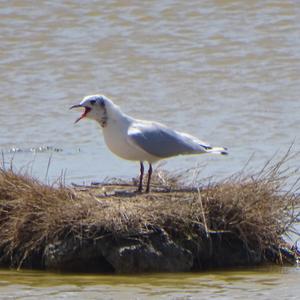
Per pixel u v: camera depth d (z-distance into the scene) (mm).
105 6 26547
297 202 14609
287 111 21578
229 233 14031
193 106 21891
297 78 23328
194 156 18953
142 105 21938
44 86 22938
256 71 23734
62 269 13664
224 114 21453
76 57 24297
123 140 14594
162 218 13734
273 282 13148
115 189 14969
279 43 25047
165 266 13578
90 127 20906
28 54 24500
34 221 13852
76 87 22906
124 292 12719
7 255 13961
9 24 25812
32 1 26734
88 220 13625
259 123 21000
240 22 26047
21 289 12883
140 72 23625
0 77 23453
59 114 21562
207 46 24859
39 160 18844
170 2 26734
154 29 25625
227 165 18406
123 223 13617
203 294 12617
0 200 14133
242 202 14039
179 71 23672
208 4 26703
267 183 14453
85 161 18781
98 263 13711
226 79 23297
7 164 18406
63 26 25750
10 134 20469
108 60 24188
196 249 13812
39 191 14109
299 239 14617
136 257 13500
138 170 18188
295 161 18688
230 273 13625
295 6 26641
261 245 13984
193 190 14672
